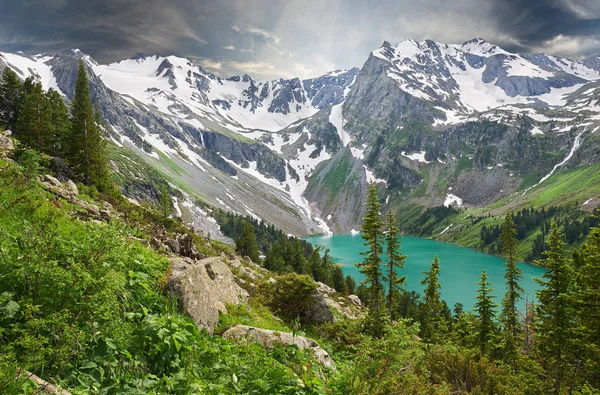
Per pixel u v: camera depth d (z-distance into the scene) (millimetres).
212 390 5770
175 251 24812
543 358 29359
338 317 33906
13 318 5207
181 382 5691
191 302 9758
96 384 4977
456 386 13750
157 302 8352
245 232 91250
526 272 155750
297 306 24469
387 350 9531
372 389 8141
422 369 10914
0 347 4582
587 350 23062
